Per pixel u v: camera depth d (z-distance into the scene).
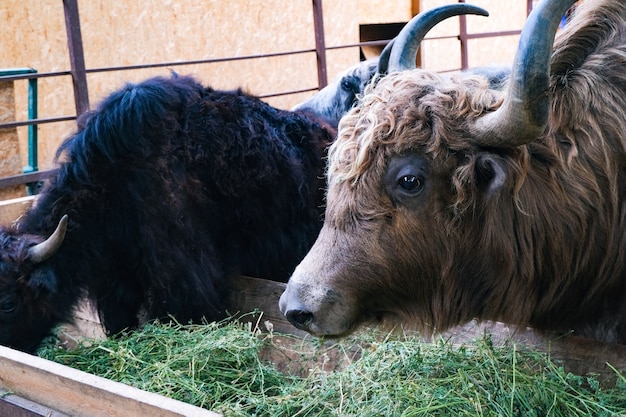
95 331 4.88
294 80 12.85
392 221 2.80
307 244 5.07
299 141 5.21
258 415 3.07
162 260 4.31
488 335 3.18
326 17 13.05
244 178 4.77
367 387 2.97
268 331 4.05
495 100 2.79
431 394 2.78
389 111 2.78
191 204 4.52
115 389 2.54
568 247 2.85
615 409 2.65
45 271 4.14
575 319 3.06
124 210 4.33
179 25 11.34
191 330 4.09
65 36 10.42
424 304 2.98
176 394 3.23
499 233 2.81
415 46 3.45
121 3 10.73
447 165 2.76
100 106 4.52
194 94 4.84
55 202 4.32
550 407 2.71
